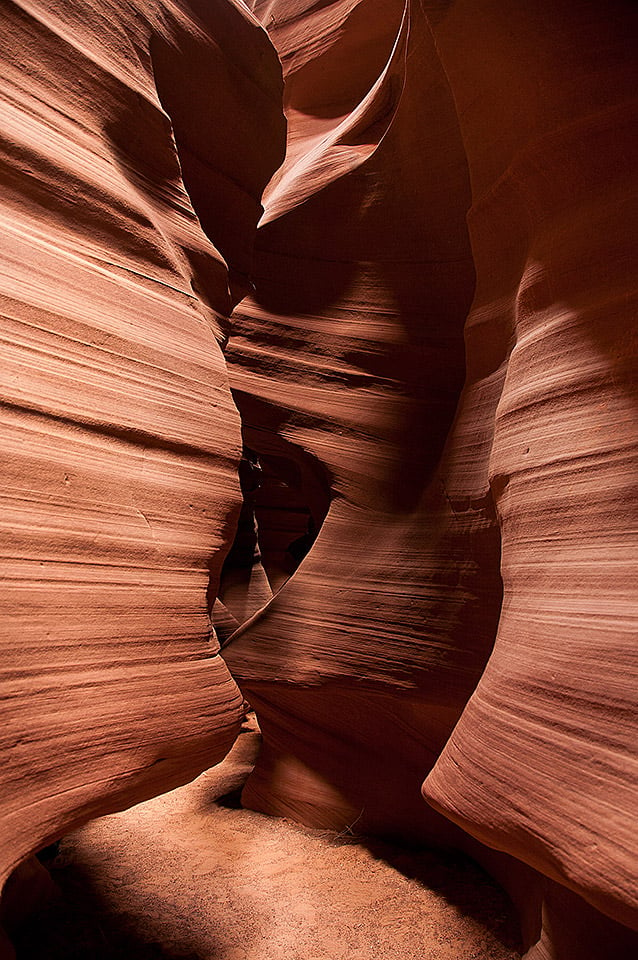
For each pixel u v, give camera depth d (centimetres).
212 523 272
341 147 569
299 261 529
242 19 395
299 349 513
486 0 293
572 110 266
